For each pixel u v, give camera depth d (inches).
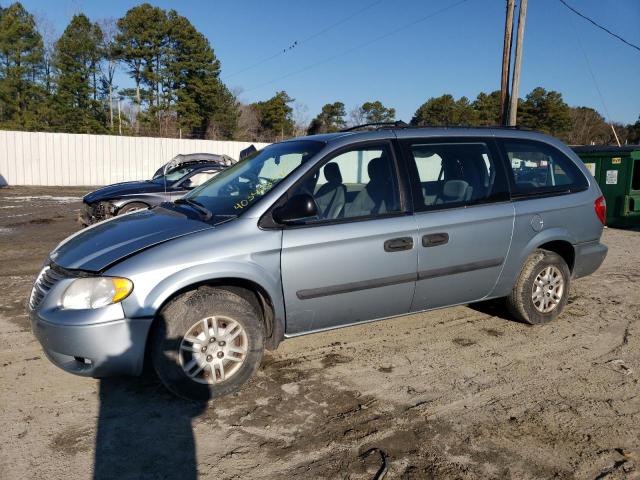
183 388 141.4
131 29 1829.5
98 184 992.2
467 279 181.3
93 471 116.1
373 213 164.2
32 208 592.1
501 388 155.8
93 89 1823.3
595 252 211.6
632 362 175.0
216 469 117.6
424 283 172.6
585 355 180.2
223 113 1975.9
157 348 138.6
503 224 184.5
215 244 143.3
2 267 296.5
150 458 121.2
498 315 218.5
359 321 169.0
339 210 160.6
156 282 136.3
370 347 185.0
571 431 133.3
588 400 149.0
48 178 956.0
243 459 121.2
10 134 918.4
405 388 155.3
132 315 134.2
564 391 154.3
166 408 142.7
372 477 115.3
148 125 1851.6
